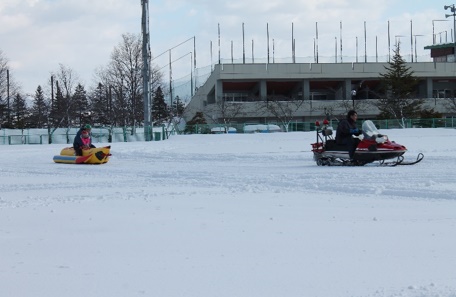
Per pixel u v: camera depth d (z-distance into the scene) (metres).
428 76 81.75
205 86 89.25
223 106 72.69
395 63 74.25
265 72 78.50
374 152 18.53
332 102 76.62
